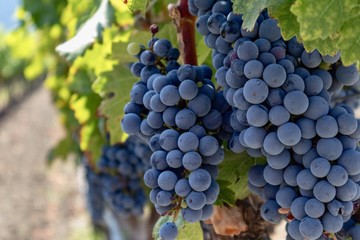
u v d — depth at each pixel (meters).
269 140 0.50
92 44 0.76
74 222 3.66
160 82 0.53
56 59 1.97
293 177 0.51
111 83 0.75
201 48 0.68
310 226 0.49
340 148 0.49
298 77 0.50
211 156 0.52
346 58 0.50
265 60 0.50
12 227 3.65
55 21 1.58
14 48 2.31
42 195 4.25
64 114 1.93
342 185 0.49
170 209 0.52
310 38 0.48
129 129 0.55
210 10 0.56
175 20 0.62
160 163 0.52
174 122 0.53
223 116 0.54
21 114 7.59
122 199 1.24
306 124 0.49
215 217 0.68
